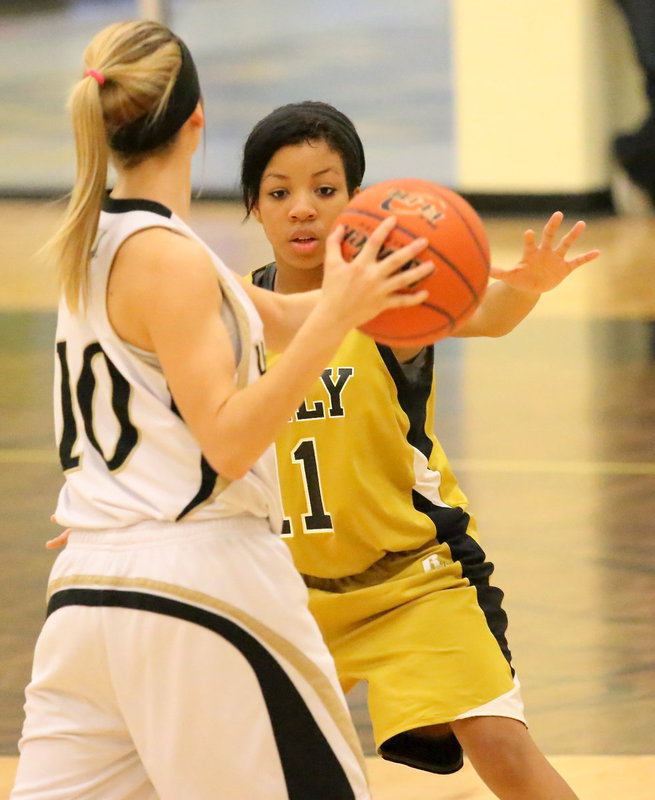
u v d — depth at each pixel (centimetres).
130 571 645
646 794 1025
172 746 643
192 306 629
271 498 680
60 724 669
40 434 2302
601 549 1647
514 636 1377
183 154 680
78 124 648
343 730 674
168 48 667
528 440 2202
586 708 1198
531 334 3136
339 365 855
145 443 656
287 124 873
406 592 843
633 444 2158
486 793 1038
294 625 665
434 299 645
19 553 1677
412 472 866
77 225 645
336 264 615
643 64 4912
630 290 3638
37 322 3272
